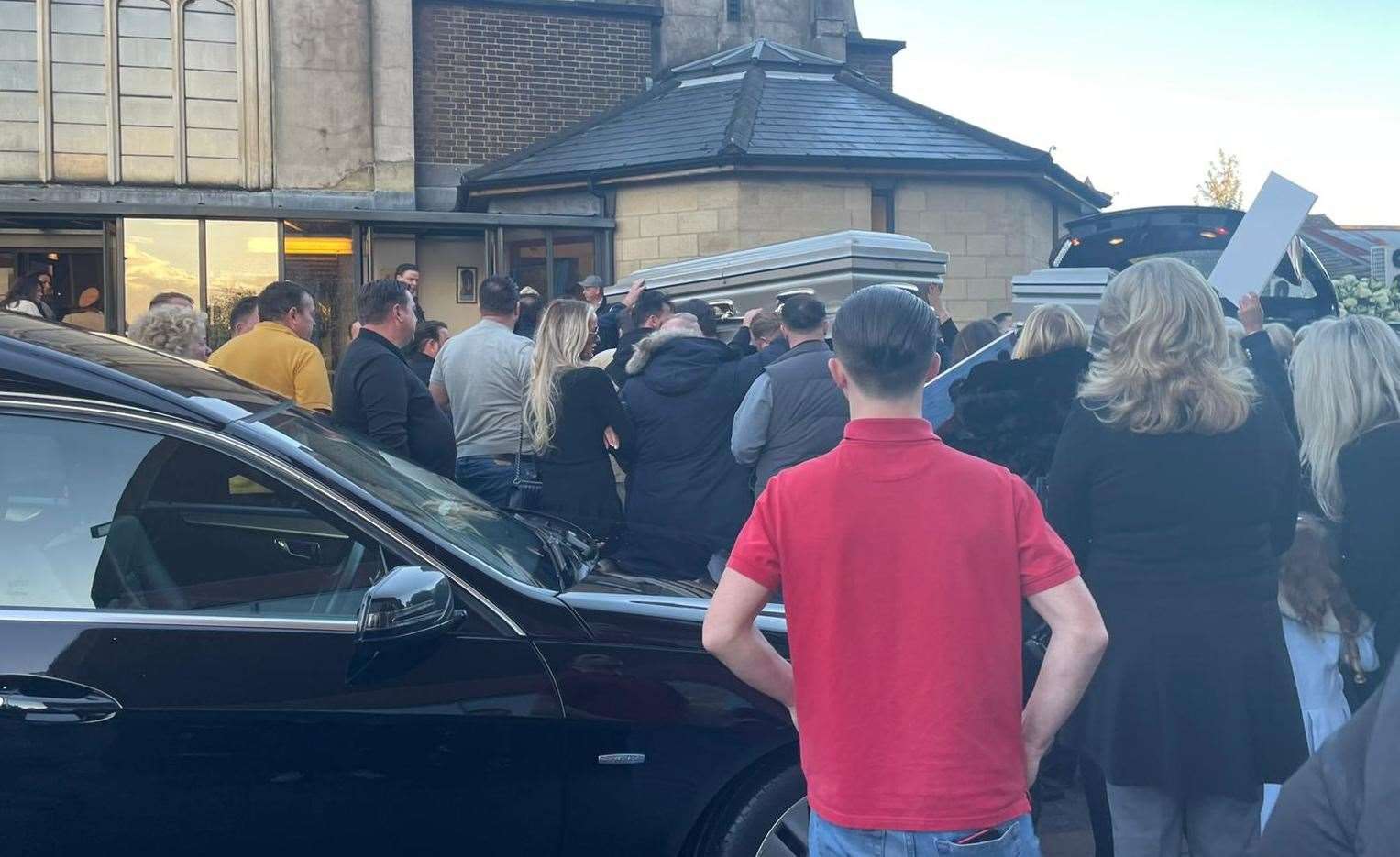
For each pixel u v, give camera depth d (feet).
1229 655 9.91
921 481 7.51
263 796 10.09
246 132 49.24
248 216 44.47
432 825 10.41
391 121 50.31
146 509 10.46
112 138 48.14
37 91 47.55
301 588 10.50
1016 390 15.42
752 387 18.80
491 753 10.48
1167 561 10.03
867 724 7.37
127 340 12.73
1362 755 5.30
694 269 32.19
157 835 9.95
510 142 52.54
